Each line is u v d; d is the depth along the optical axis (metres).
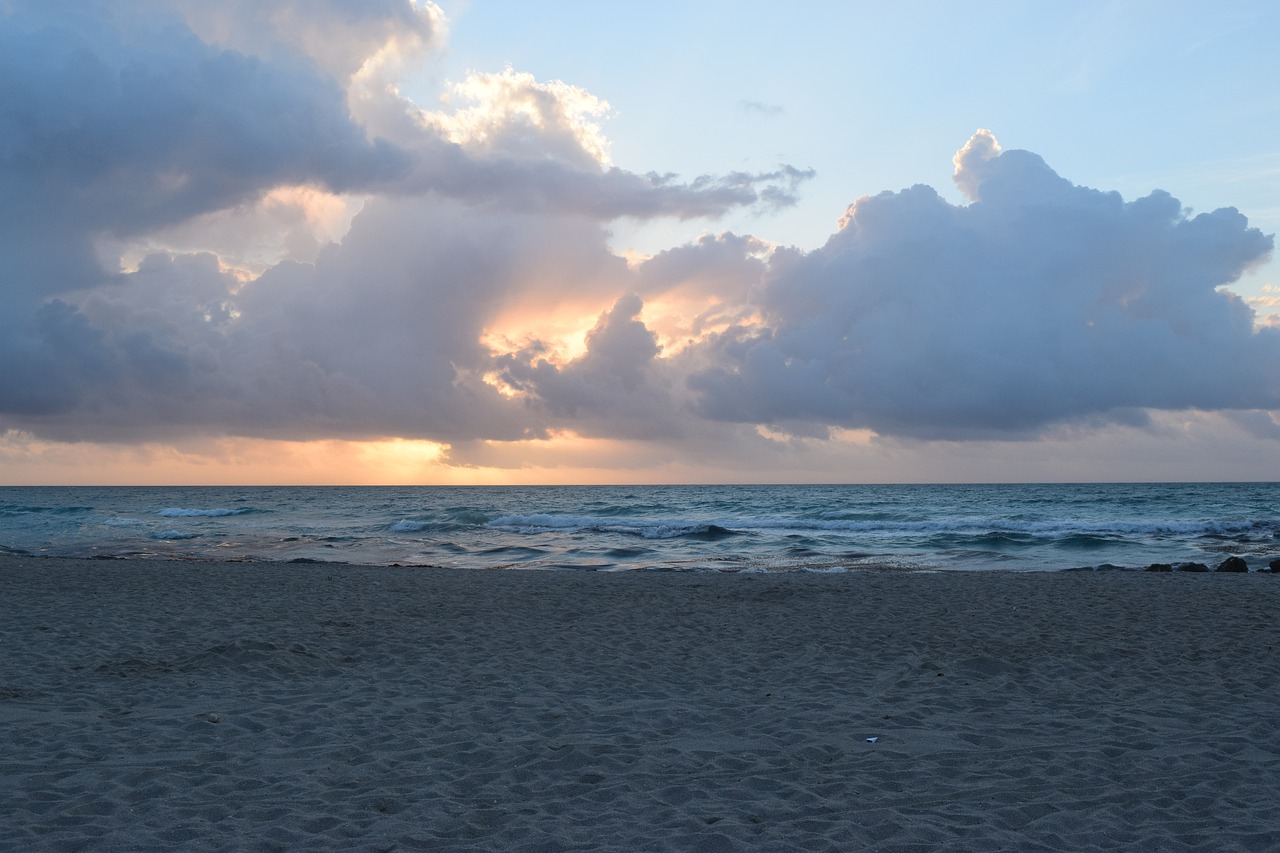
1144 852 4.20
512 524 42.06
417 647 10.06
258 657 9.18
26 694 7.65
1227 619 11.77
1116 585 16.03
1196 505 59.47
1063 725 6.74
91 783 5.25
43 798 4.95
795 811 4.82
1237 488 112.25
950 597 14.33
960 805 4.90
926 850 4.22
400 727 6.68
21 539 34.22
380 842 4.35
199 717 6.84
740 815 4.75
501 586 16.08
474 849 4.25
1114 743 6.18
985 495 87.69
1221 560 24.69
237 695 7.71
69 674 8.48
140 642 10.20
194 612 12.59
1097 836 4.40
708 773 5.55
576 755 5.90
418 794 5.13
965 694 7.81
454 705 7.39
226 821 4.63
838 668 8.95
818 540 31.92
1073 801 4.93
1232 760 5.70
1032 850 4.22
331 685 8.14
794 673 8.74
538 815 4.77
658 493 116.44
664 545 30.66
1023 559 25.27
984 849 4.23
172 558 25.91
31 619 11.84
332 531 39.84
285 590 15.27
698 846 4.28
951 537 31.95
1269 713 6.95
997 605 13.35
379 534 37.41
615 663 9.23
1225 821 4.58
